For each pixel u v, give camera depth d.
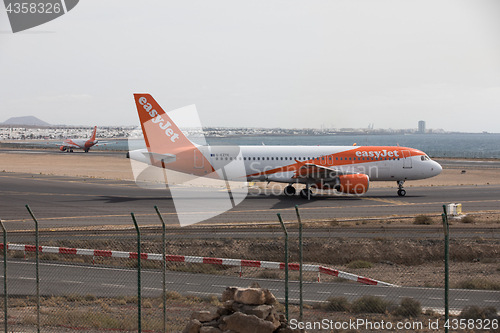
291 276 23.47
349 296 19.62
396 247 28.64
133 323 15.58
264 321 11.54
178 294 19.59
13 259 26.19
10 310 17.41
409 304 17.20
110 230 32.03
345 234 31.17
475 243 28.89
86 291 20.27
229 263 19.61
